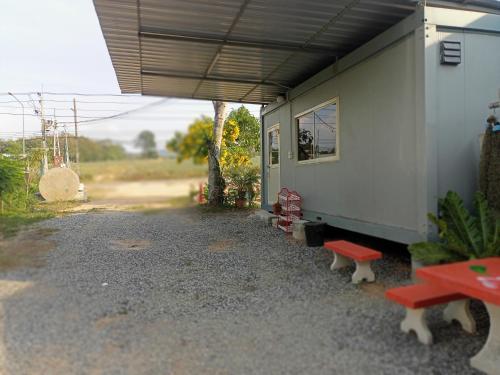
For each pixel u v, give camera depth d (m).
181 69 7.13
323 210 6.86
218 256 5.87
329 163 6.61
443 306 3.80
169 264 5.45
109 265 5.33
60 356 2.95
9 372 2.73
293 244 6.54
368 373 2.74
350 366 2.82
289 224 7.55
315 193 7.15
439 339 3.19
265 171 10.19
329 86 6.59
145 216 9.49
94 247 6.32
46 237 6.94
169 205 5.91
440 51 4.49
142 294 4.27
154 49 6.09
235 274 4.98
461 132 4.57
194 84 8.08
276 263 5.43
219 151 11.99
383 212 5.22
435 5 4.50
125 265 5.35
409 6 4.61
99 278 4.75
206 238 7.19
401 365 2.83
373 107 5.39
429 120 4.41
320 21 5.11
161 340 3.22
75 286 4.42
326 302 3.97
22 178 10.60
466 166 4.59
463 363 2.85
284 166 8.66
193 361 2.90
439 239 4.39
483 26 4.64
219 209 10.94
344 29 5.35
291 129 8.23
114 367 2.81
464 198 4.58
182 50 6.11
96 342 3.16
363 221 5.66
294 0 4.53
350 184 5.99
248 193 11.84
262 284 4.59
